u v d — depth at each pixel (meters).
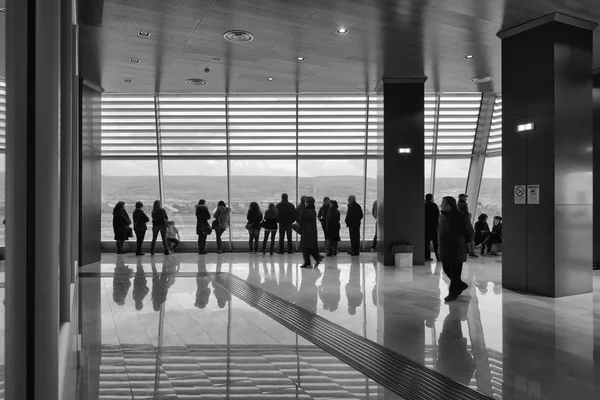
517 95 8.66
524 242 8.50
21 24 2.08
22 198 2.10
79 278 9.99
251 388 4.09
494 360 4.84
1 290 6.07
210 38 9.23
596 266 11.09
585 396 3.91
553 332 5.89
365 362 4.79
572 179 8.23
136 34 8.95
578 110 8.32
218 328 6.06
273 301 7.70
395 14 8.00
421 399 3.86
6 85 2.07
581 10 7.84
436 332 5.89
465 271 10.97
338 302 7.65
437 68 11.37
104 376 4.37
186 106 15.48
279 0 7.41
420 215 12.05
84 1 7.35
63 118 3.81
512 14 7.99
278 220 14.37
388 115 12.10
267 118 15.77
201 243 14.49
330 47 9.83
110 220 16.14
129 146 15.64
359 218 14.13
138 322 6.35
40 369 2.13
